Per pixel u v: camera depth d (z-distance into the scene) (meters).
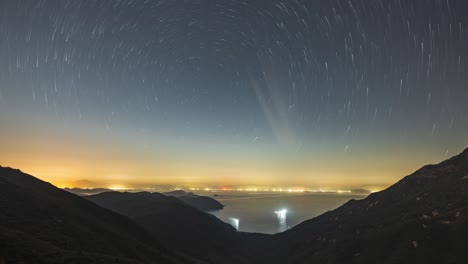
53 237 44.19
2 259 29.39
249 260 96.06
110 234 57.28
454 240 68.44
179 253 74.62
